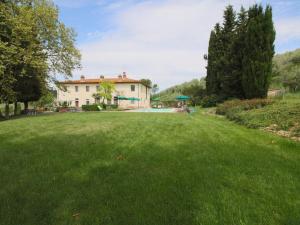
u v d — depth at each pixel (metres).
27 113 31.00
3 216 2.83
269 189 3.54
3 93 20.92
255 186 3.64
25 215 2.85
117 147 6.30
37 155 5.56
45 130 9.55
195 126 10.70
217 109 18.78
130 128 9.98
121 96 50.88
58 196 3.34
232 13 29.80
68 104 55.69
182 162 4.91
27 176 4.16
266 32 18.73
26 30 18.95
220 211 2.88
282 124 9.05
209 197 3.26
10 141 7.32
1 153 5.78
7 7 19.73
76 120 14.02
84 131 9.16
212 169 4.45
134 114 21.02
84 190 3.53
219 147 6.31
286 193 3.39
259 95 19.27
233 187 3.61
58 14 22.97
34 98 28.16
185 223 2.65
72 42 24.45
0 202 3.19
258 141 7.14
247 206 3.00
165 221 2.69
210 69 31.02
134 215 2.82
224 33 29.86
